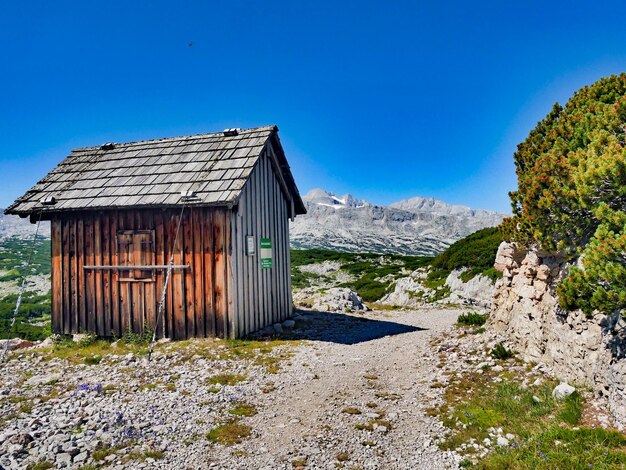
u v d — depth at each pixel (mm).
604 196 7324
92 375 10008
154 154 17406
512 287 12055
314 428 7086
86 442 6285
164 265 14375
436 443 6555
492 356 10703
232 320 13695
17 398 8227
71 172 17406
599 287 6520
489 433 6695
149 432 6762
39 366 10977
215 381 9562
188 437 6637
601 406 6660
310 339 14297
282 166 18016
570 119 9789
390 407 8070
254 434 6824
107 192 15391
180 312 14172
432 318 19484
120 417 7250
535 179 8789
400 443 6586
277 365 10977
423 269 34719
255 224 15672
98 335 15125
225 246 13758
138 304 14695
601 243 6395
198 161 16000
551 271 9391
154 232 14555
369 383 9539
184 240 14227
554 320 8906
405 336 14836
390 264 68938
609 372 6527
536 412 7000
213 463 5852
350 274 64250
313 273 68000
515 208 11148
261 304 15836
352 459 6074
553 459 5379
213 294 13867
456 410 7730
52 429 6664
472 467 5742
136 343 13742
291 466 5844
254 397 8578
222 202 13188
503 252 12734
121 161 17469
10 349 13523
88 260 15336
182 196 13805
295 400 8438
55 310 15797
